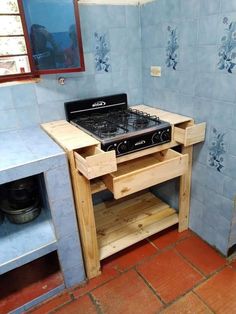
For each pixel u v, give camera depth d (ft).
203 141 4.95
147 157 5.27
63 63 4.66
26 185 4.53
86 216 4.40
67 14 4.37
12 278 4.95
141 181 4.25
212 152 4.83
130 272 5.07
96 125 4.78
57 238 4.26
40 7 4.17
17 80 4.72
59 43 4.51
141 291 4.67
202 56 4.42
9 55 4.31
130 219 6.01
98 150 3.93
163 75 5.40
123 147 4.23
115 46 5.49
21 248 4.13
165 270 5.07
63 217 4.16
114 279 4.94
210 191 5.17
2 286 4.80
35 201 4.80
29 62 4.42
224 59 4.06
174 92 5.26
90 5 4.95
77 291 4.75
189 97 4.94
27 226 4.61
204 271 4.99
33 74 4.58
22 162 3.55
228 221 4.96
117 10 5.24
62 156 3.79
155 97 5.84
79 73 5.26
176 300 4.47
